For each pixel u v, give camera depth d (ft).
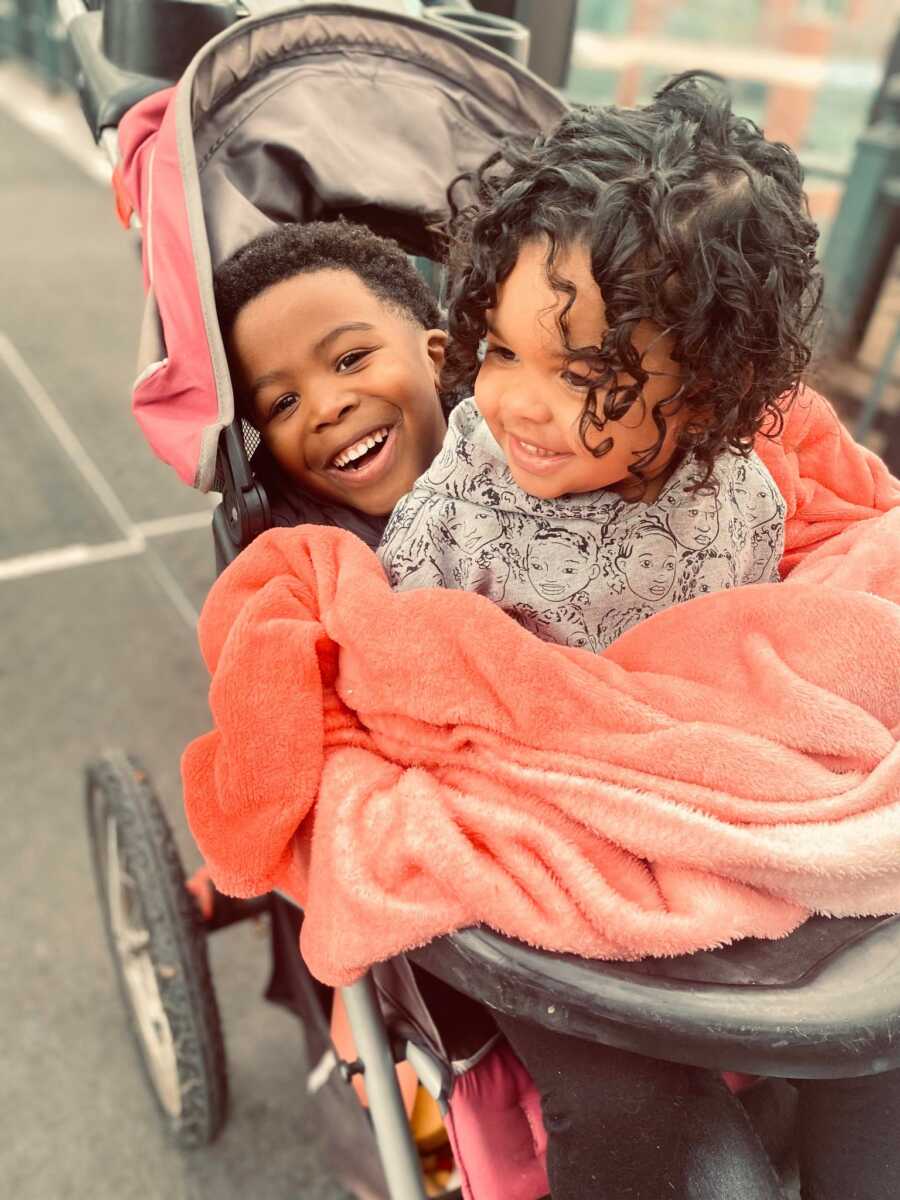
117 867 3.53
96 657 5.77
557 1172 1.69
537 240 1.51
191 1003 3.10
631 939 1.45
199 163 2.55
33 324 10.00
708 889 1.51
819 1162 1.80
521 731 1.66
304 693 1.80
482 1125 1.99
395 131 2.84
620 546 1.86
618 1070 1.68
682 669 1.77
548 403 1.58
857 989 1.41
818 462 2.38
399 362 2.39
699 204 1.45
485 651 1.69
